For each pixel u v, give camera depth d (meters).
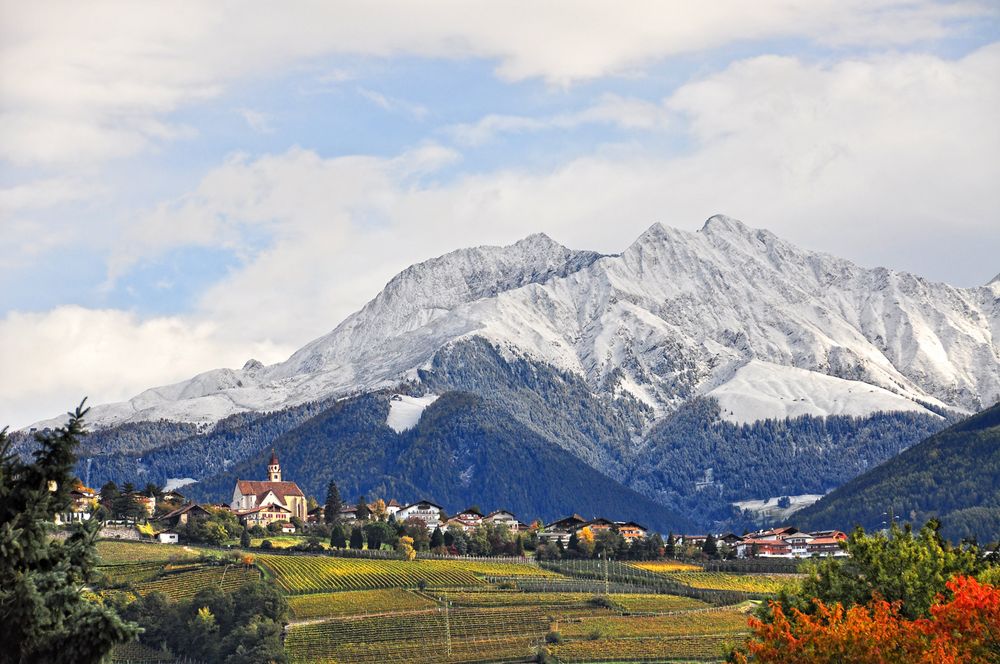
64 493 64.88
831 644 81.88
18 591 60.75
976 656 79.44
